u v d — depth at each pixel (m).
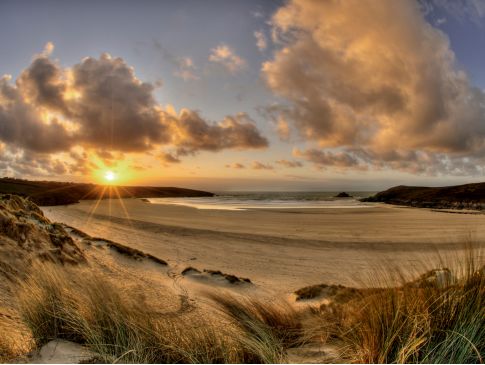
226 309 4.78
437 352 2.44
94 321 3.25
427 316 2.69
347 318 4.05
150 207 69.25
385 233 29.39
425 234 28.92
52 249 12.20
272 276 15.08
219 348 2.91
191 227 32.84
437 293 3.03
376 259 18.12
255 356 2.89
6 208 14.52
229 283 13.30
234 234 28.05
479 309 2.68
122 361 2.66
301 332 3.83
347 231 30.55
